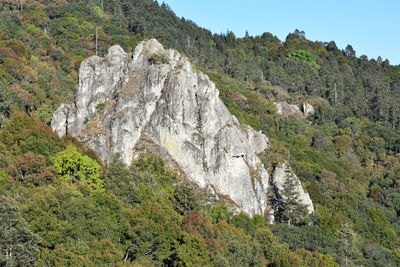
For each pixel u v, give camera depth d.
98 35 139.50
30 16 140.88
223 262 52.12
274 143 114.06
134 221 54.06
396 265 83.69
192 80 91.62
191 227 57.91
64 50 130.38
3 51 99.44
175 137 83.75
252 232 71.12
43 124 78.12
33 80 100.50
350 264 73.81
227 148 85.75
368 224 98.62
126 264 46.03
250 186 85.44
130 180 67.88
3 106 77.25
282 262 59.06
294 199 83.69
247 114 129.62
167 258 53.44
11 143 66.88
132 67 96.19
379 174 129.38
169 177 78.81
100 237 49.59
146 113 86.12
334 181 111.75
